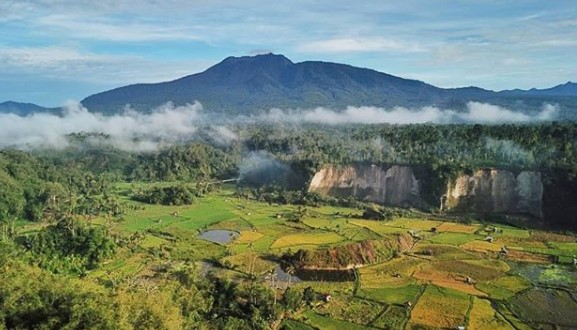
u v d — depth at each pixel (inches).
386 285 4820.4
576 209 7180.1
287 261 5433.1
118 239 5733.3
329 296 4421.8
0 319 2322.8
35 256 4923.7
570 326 3961.6
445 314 4126.5
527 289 4751.5
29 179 7795.3
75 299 2409.0
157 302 2647.6
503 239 6505.9
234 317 3796.8
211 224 7126.0
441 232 6835.6
